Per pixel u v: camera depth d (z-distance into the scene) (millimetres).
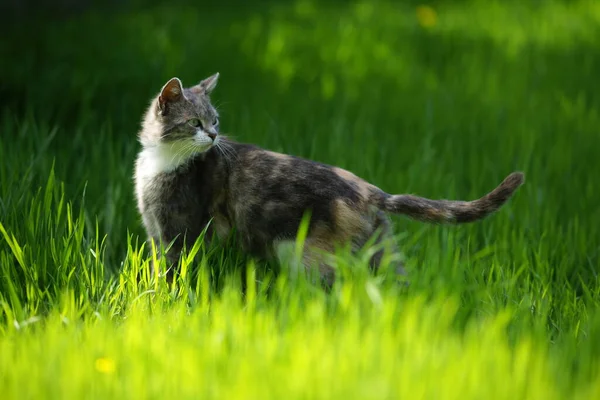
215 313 8234
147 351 7398
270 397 6660
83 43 20641
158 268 9469
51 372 7113
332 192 9586
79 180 12344
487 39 23625
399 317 8023
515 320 8539
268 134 14523
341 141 14555
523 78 20031
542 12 27250
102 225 11703
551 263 10953
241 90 18172
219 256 10086
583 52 22547
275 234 9742
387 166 14258
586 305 9562
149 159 10625
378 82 19766
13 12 24297
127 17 25219
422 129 16219
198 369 7109
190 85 17750
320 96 18438
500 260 10734
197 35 22812
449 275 8820
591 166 14664
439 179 13188
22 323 8086
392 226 10219
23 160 12109
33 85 16891
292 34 23500
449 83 19797
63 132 14664
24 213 10172
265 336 7676
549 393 6887
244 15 26625
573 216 12664
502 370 7102
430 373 6934
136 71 18062
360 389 6684
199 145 10195
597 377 7324
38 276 9438
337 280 8766
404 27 24594
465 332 8102
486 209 9383
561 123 16672
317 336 7508
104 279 9734
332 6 28688
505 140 15500
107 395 6844
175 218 10383
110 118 15070
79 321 8453
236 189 10031
